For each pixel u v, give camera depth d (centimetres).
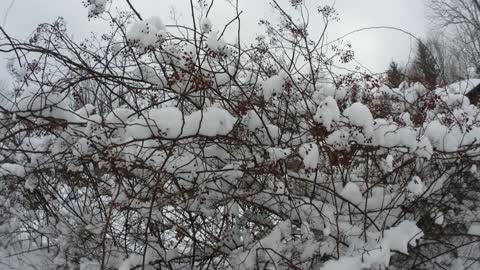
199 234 210
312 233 201
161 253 204
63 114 214
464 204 233
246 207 213
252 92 215
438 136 210
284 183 200
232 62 234
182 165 191
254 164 205
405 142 200
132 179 201
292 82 212
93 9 205
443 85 282
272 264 195
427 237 216
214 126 189
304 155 184
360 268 183
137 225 218
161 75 222
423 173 224
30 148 235
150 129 183
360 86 244
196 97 217
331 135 187
